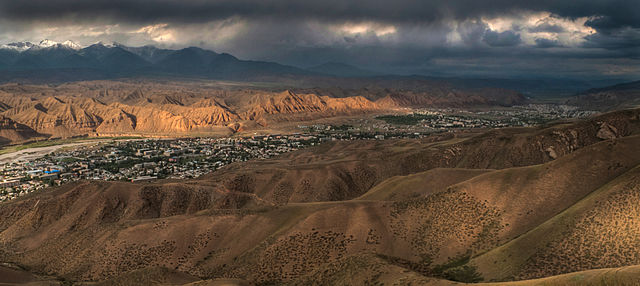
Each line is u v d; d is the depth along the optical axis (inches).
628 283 2114.9
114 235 4815.5
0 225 6141.7
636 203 3275.1
